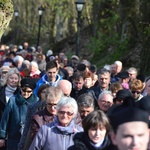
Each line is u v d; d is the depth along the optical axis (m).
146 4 35.12
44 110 11.34
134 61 38.12
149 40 33.41
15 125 13.64
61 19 71.69
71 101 9.97
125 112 4.95
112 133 5.04
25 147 11.26
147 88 14.30
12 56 35.75
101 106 12.59
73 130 9.95
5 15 15.77
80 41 59.00
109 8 49.62
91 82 17.00
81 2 34.84
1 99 15.65
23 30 88.00
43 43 79.50
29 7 87.69
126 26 42.94
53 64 17.48
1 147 13.76
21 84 13.88
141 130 4.86
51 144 9.86
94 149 8.48
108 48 47.19
